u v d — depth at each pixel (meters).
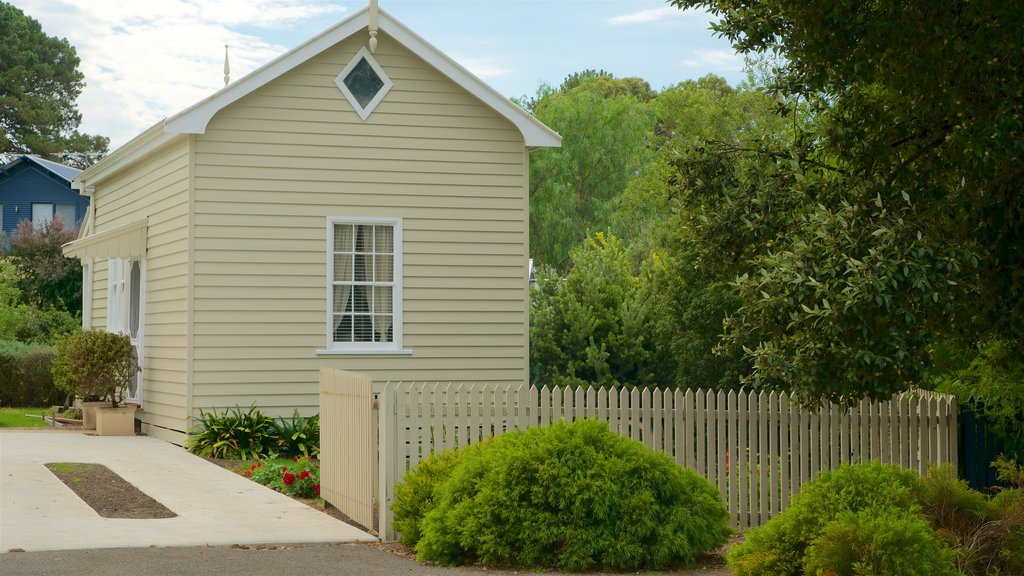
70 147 67.56
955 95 9.86
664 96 27.83
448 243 17.53
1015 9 9.15
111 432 18.22
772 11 10.19
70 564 8.32
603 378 22.27
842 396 9.92
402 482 10.16
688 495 9.27
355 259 17.22
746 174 11.42
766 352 9.32
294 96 16.88
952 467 8.94
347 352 17.02
